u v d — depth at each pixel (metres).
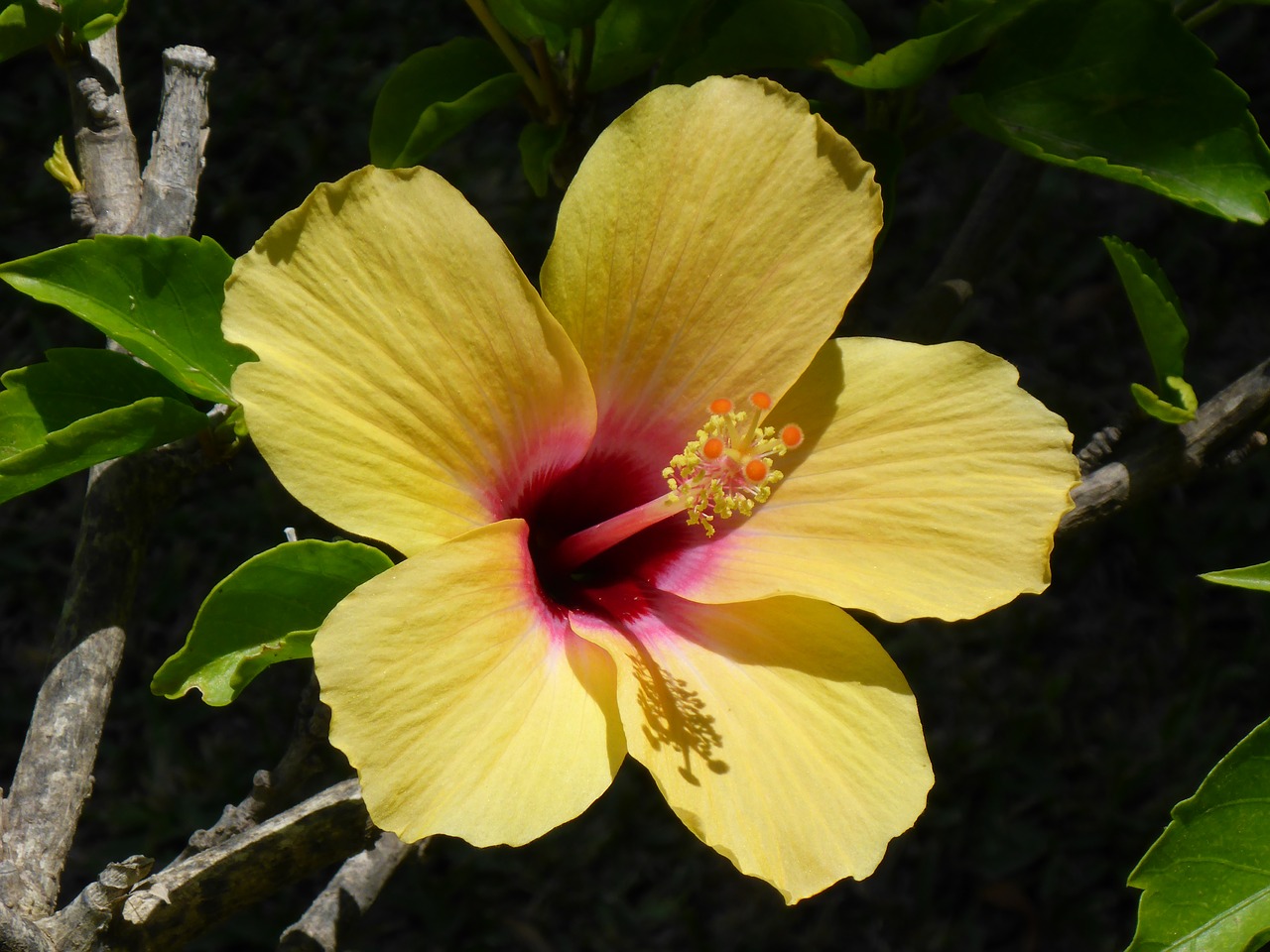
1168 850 0.40
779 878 0.40
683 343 0.43
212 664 0.41
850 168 0.42
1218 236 1.28
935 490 0.43
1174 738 1.06
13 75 1.28
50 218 1.20
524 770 0.40
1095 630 1.13
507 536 0.41
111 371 0.44
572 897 1.01
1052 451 0.43
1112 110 0.46
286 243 0.40
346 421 0.40
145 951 0.42
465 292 0.41
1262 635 1.11
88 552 0.45
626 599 0.44
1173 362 0.46
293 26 1.32
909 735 0.42
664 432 0.44
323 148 1.24
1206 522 1.16
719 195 0.42
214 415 0.46
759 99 0.42
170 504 0.46
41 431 0.44
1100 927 1.00
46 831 0.42
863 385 0.43
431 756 0.39
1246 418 0.46
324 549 0.41
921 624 1.11
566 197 0.42
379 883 0.47
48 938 0.41
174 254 0.43
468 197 1.23
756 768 0.41
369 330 0.40
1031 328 1.22
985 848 1.03
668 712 0.42
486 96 0.47
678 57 0.49
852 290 0.43
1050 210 1.29
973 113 0.46
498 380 0.41
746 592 0.43
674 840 1.03
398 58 1.30
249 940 0.96
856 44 0.47
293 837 0.43
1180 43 0.46
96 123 0.48
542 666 0.41
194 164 0.48
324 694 0.38
